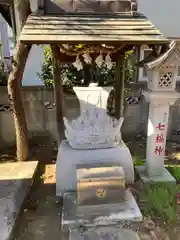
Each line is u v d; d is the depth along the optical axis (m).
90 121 4.10
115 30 3.59
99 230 3.19
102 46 4.09
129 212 3.42
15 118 4.83
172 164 5.00
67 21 3.68
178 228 3.27
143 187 4.02
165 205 3.64
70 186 4.02
